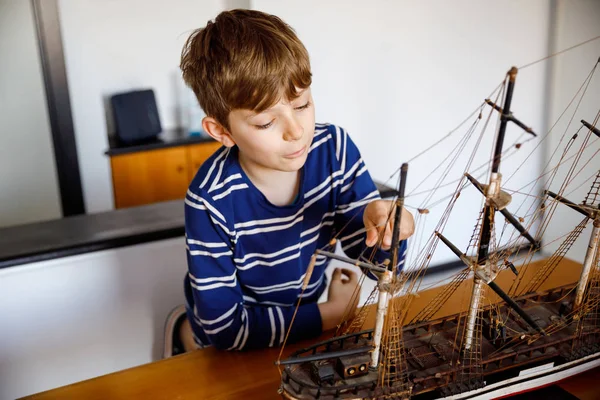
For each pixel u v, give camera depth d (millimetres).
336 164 813
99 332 1139
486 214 569
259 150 649
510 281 854
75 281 1092
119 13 2369
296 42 645
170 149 2365
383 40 1707
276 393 668
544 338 652
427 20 1732
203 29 687
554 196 681
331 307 789
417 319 758
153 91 2412
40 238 1134
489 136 1888
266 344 759
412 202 1839
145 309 1171
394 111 1793
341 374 588
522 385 631
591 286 685
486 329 663
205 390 680
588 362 656
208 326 764
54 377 1119
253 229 779
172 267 1173
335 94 1708
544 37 1853
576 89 1771
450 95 1836
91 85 2342
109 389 689
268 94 604
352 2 1640
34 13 2125
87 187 2406
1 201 2291
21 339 1074
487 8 1782
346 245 847
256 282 828
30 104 2217
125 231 1152
